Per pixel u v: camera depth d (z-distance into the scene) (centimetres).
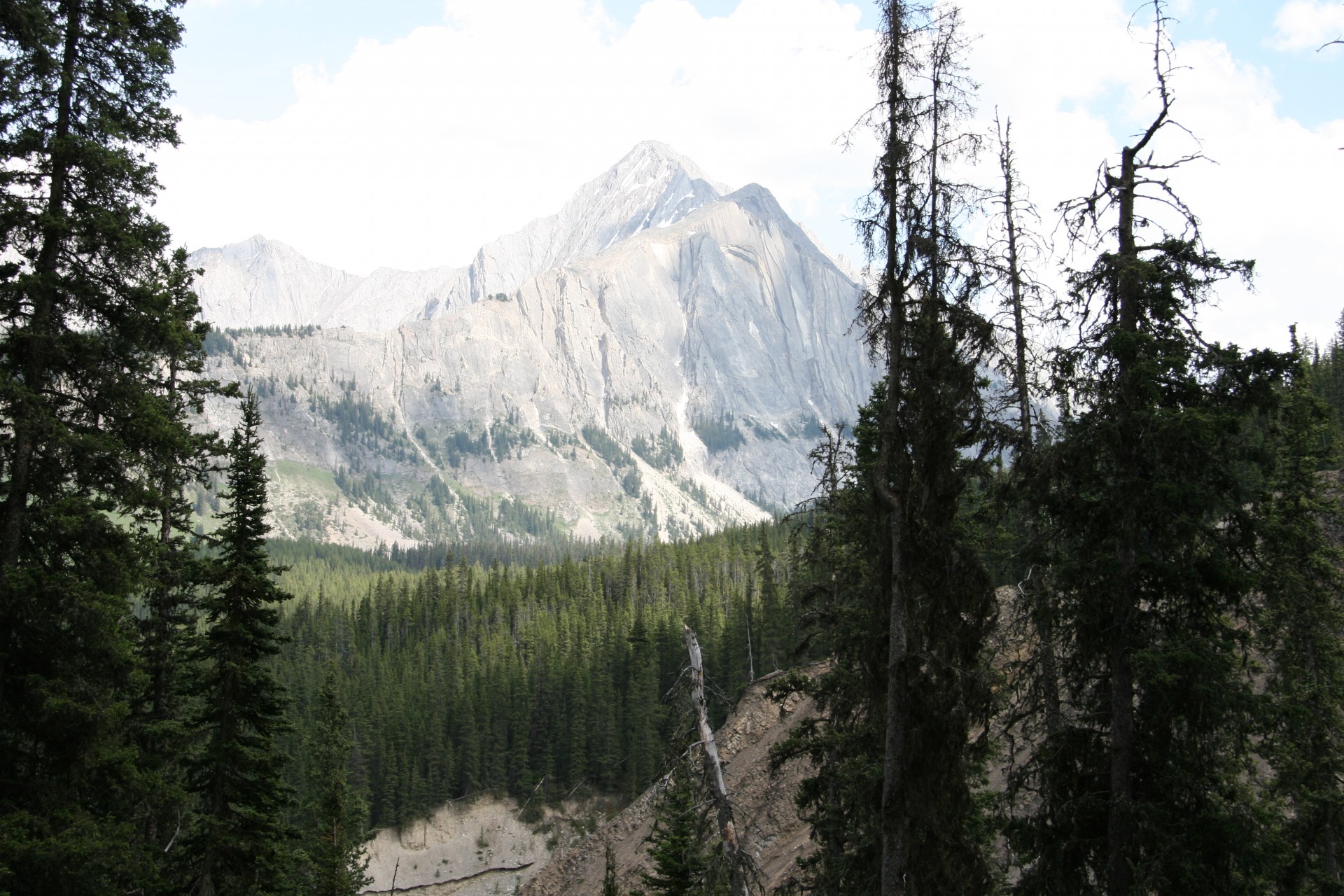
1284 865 1836
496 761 11325
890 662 1659
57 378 1984
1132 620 1695
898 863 1619
